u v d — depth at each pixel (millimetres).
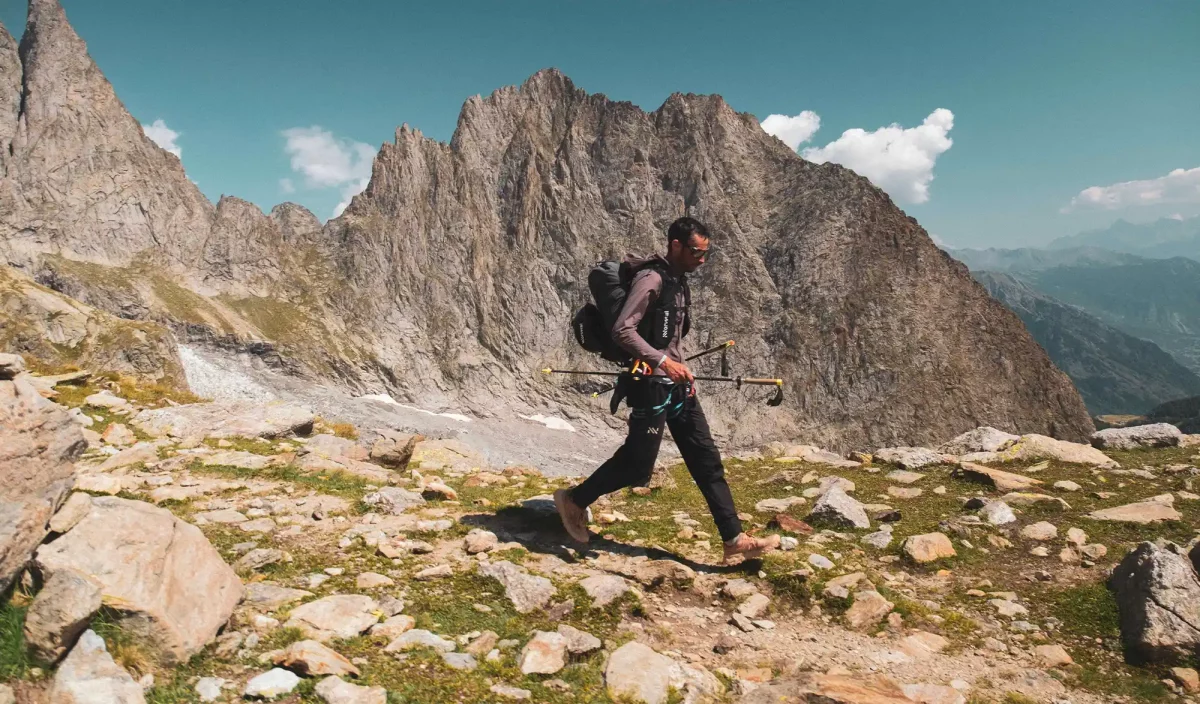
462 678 4289
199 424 13711
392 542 6758
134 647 3914
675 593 6363
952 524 8453
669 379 6340
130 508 4695
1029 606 6504
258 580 5598
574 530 7293
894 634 5840
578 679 4453
